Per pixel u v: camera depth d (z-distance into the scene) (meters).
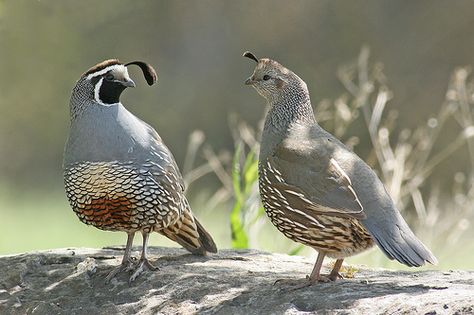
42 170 22.28
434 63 22.78
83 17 23.00
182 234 8.58
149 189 7.94
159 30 23.97
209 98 23.73
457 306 6.47
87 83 7.95
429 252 7.04
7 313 7.86
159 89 23.62
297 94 7.82
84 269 8.22
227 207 17.44
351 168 7.31
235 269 8.15
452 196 19.53
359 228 7.23
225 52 24.28
